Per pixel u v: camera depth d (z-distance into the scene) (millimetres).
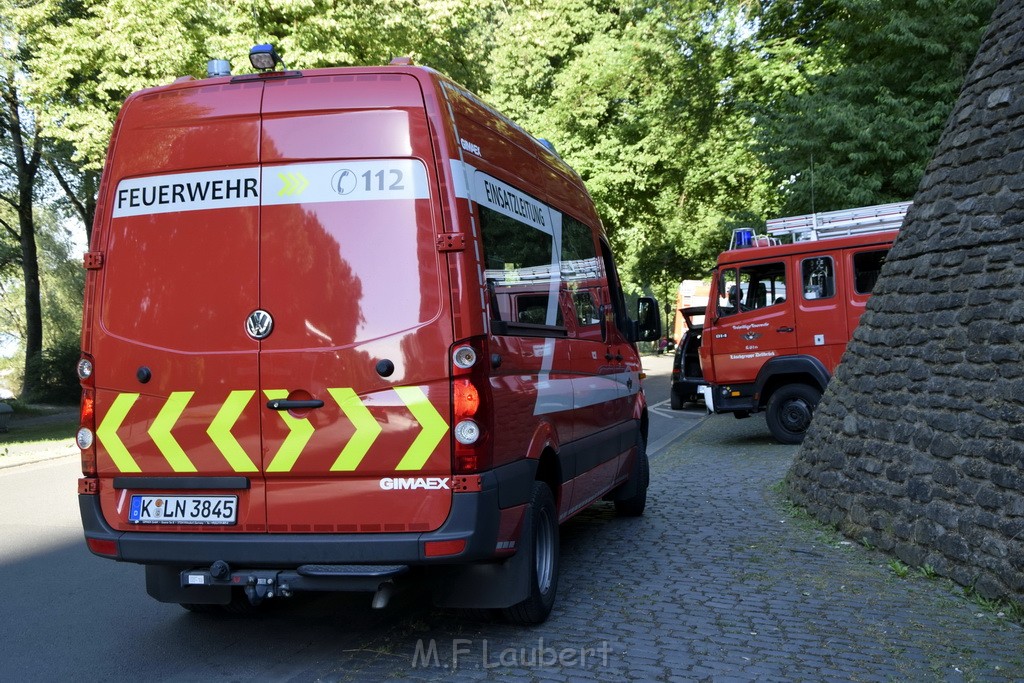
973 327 5918
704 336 14281
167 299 4570
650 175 28016
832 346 13328
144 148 4660
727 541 7160
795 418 13633
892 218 13273
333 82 4512
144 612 5699
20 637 5180
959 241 6277
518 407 4836
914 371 6535
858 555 6551
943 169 6750
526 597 4797
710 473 10938
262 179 4508
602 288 7258
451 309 4336
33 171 30016
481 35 23797
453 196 4402
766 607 5359
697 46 23484
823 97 16828
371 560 4289
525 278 5223
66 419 26047
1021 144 5898
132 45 17641
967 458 5746
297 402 4371
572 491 6000
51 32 18562
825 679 4191
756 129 18219
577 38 28109
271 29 18062
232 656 4785
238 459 4445
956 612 5180
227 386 4461
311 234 4449
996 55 6344
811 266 13492
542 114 27656
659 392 28688
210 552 4438
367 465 4328
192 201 4578
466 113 4781
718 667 4359
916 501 6223
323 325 4398
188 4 17688
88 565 7027
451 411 4301
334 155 4465
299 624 5355
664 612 5305
